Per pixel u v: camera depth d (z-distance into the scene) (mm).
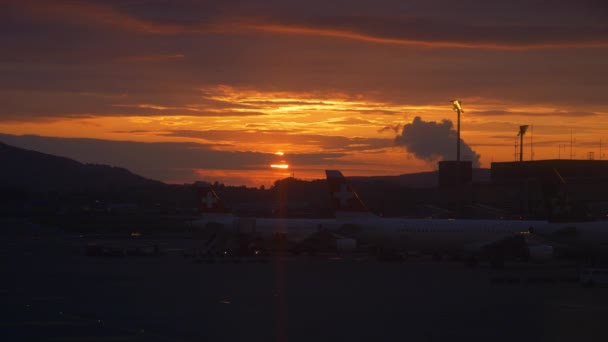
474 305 33531
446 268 57406
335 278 46344
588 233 59969
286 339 24328
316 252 74438
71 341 23734
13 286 40531
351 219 69438
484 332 26188
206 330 25922
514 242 58688
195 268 54469
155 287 40156
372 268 55812
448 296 36969
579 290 40906
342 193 69750
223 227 72188
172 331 25672
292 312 30641
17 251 77250
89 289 39062
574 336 25547
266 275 48219
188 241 102625
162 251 77812
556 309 32500
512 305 33688
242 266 56750
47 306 32094
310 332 25734
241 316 29344
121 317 28922
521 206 103438
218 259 65000
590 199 98938
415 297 36375
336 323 27750
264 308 31750
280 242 71562
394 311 31234
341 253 77250
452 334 25719
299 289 39531
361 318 29125
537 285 43656
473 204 104688
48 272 50250
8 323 27344
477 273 52406
